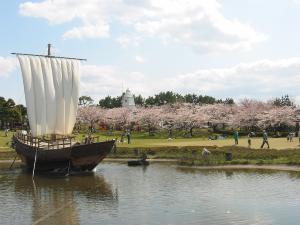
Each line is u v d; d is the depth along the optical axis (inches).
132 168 2060.8
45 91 2313.0
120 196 1323.8
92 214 1077.1
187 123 4805.6
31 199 1305.4
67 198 1311.5
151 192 1375.5
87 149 1855.3
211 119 4948.3
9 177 1840.6
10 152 2689.5
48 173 1961.1
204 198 1245.1
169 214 1053.8
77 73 2409.0
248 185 1440.7
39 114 2297.0
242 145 2566.4
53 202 1250.0
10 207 1186.0
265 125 4347.9
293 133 3597.4
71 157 1844.2
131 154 2554.1
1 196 1363.2
